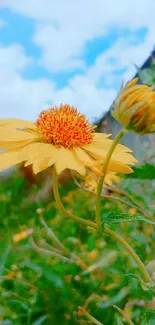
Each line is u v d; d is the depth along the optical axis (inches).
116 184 10.9
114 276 7.3
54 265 7.7
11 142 4.2
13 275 7.5
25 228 10.3
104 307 6.4
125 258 7.8
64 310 6.5
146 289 4.0
